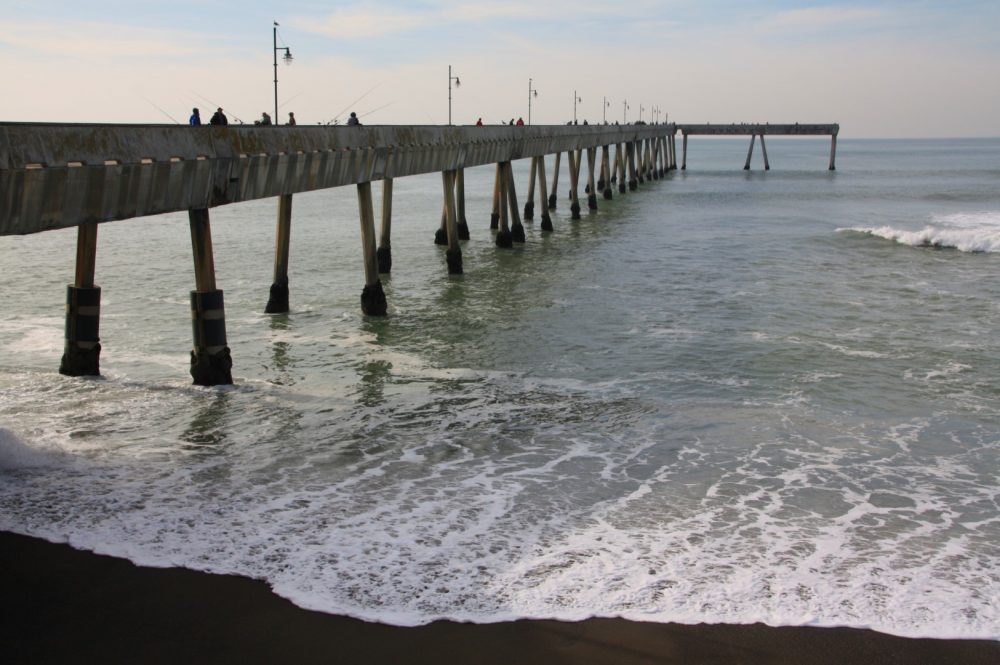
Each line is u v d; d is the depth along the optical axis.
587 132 54.28
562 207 62.41
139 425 13.97
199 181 16.08
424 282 29.27
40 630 8.13
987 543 10.09
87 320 16.73
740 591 8.91
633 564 9.43
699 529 10.34
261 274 30.16
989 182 97.31
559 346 19.97
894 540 10.13
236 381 16.84
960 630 8.29
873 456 13.00
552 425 14.35
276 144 18.61
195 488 11.35
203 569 9.20
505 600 8.69
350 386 16.61
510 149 37.47
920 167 142.50
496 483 11.73
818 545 9.97
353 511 10.70
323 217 54.75
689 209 60.25
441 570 9.24
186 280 28.88
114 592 8.75
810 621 8.39
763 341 20.39
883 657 7.89
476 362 18.55
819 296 26.14
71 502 10.80
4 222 12.16
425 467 12.31
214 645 7.94
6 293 26.45
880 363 18.50
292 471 12.06
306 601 8.62
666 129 111.62
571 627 8.27
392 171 24.64
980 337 20.88
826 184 93.44
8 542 9.71
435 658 7.82
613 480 11.90
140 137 14.64
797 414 15.07
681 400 15.88
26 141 12.37
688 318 22.98
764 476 12.13
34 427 13.72
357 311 23.88
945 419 14.85
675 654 7.90
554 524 10.42
